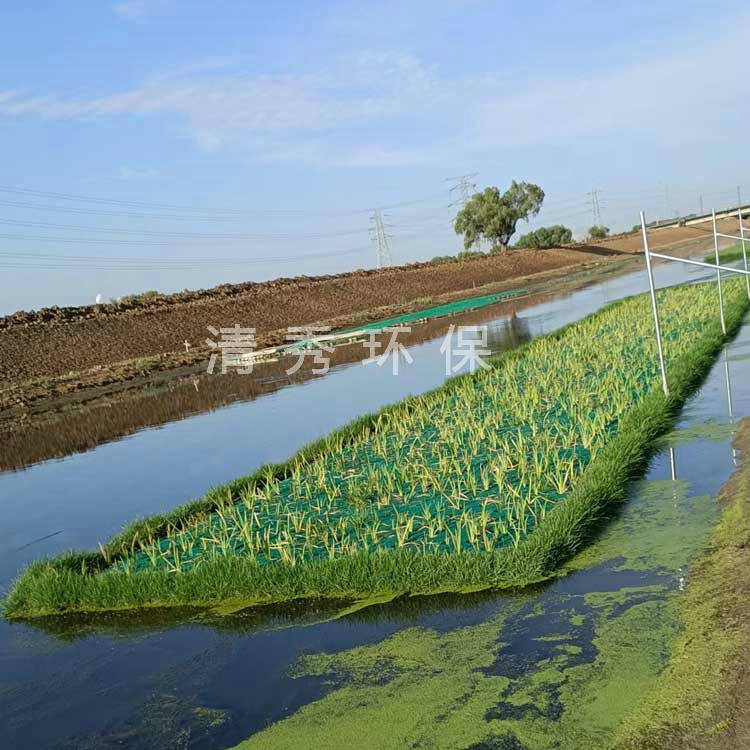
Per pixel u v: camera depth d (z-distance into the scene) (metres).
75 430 18.70
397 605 5.73
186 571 6.82
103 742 4.48
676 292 25.34
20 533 9.91
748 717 3.51
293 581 6.21
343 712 4.34
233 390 22.03
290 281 57.66
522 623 5.10
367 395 17.47
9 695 5.26
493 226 79.06
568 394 12.46
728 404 10.29
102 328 39.56
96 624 6.30
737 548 5.59
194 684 5.00
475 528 6.60
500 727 3.93
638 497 7.30
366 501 8.29
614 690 4.07
